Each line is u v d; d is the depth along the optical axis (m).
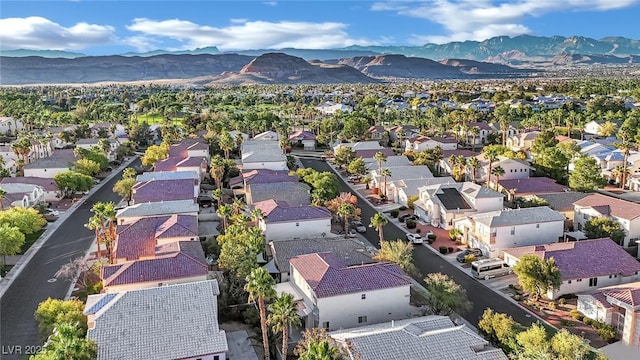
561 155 128.62
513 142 174.50
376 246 87.62
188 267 64.75
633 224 83.81
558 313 63.31
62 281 72.94
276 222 84.06
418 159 142.75
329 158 170.75
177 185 104.25
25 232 87.12
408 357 45.00
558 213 85.19
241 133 189.00
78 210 109.69
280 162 131.38
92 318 52.75
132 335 49.41
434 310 60.94
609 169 131.62
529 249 74.69
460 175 130.25
